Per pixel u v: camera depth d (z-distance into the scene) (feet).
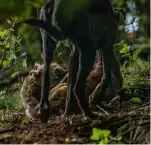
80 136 18.93
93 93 25.39
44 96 21.15
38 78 28.37
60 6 19.66
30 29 59.06
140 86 29.68
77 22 19.95
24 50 56.65
